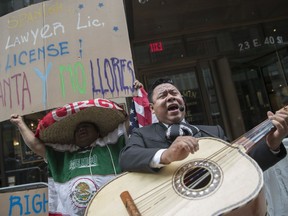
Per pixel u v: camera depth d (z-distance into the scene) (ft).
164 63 17.46
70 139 7.47
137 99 7.93
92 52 7.60
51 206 7.05
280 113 5.29
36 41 7.86
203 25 17.31
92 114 7.16
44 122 7.04
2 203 8.48
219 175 4.67
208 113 17.71
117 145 7.30
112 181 5.38
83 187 6.61
